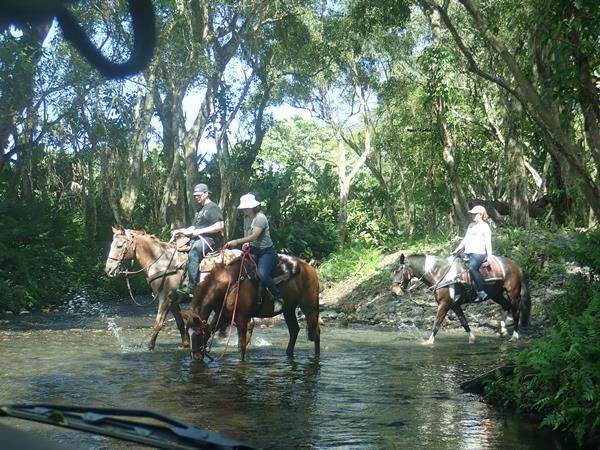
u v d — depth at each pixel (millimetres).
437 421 7227
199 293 11492
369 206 47250
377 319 19359
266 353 12625
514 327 15367
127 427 1190
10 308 20516
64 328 16750
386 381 9680
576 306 8734
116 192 29828
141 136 28344
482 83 29219
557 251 8414
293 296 11883
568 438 6570
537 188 36812
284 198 40094
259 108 36375
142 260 12914
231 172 35094
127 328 16891
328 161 51906
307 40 33469
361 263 27062
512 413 7645
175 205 32312
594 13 8211
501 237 22672
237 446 1087
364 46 37375
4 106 19734
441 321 14695
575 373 6566
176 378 9805
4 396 8391
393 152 46562
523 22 11648
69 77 21609
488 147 36781
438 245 26875
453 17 26797
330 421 7223
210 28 30375
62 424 1189
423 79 38406
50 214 24812
